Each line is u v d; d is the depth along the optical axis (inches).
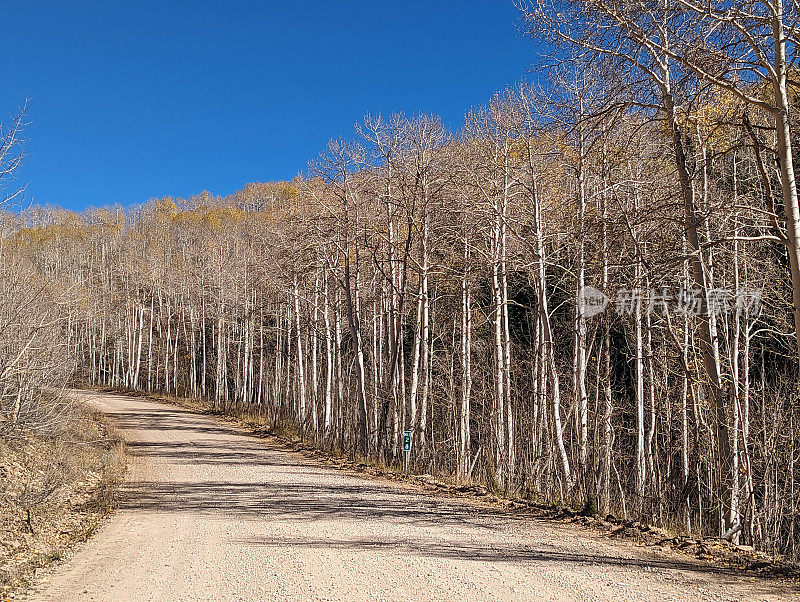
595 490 551.2
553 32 473.4
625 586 289.4
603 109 497.0
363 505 553.0
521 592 285.4
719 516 472.4
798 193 424.8
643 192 600.7
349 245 1079.6
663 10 442.0
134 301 2861.7
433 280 1035.9
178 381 2714.1
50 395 890.7
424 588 295.1
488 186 828.6
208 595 297.0
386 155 919.0
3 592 303.6
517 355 1042.1
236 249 1913.1
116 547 408.8
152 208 4286.4
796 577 297.4
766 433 624.7
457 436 993.5
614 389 866.1
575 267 724.0
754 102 381.4
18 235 3009.4
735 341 595.2
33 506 479.2
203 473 789.9
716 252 571.8
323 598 285.6
